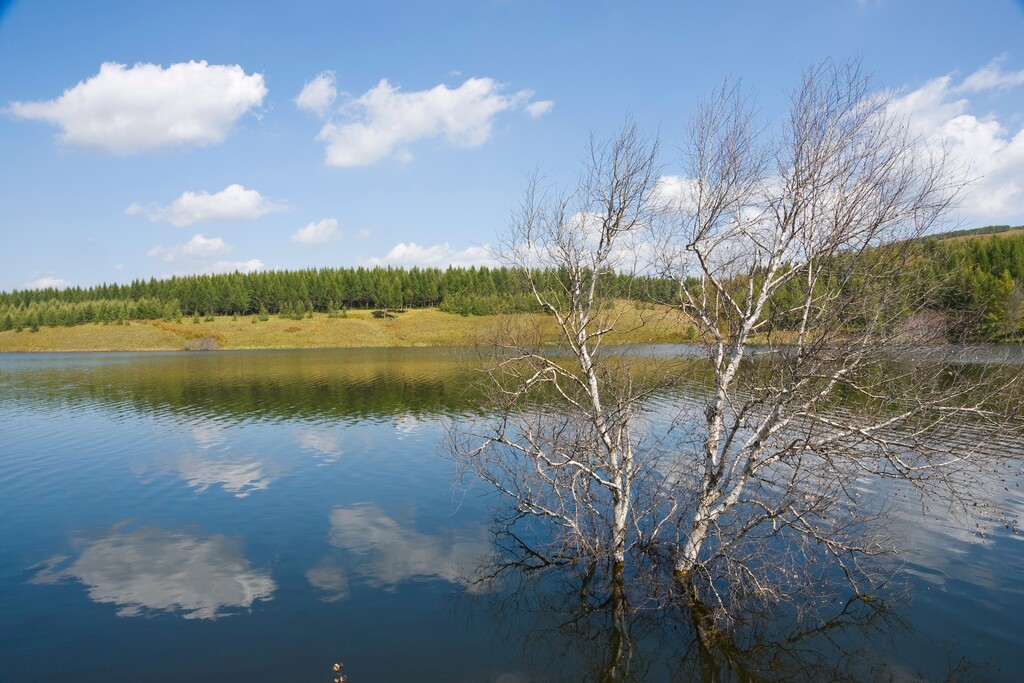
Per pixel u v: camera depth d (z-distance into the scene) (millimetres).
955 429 11273
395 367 71375
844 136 10992
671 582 13242
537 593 13727
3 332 129000
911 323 10438
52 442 30453
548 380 14375
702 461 13953
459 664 10906
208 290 145875
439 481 22859
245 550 16406
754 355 12039
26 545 16828
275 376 62375
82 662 11055
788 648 11141
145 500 20891
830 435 11398
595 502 17641
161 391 50750
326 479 23344
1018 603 12344
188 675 10625
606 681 10312
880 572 13656
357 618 12641
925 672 10258
